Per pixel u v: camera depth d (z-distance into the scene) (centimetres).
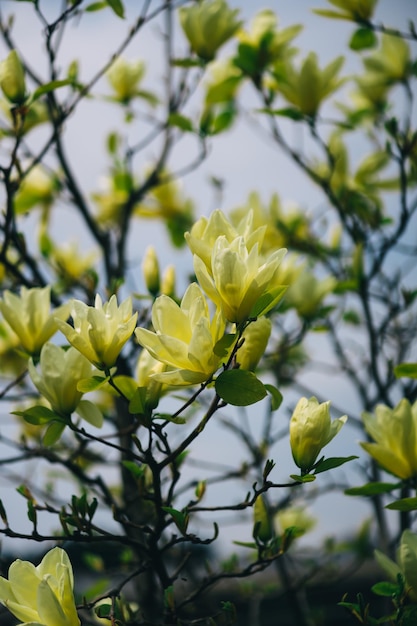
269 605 378
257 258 204
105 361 212
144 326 249
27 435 300
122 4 260
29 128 286
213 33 286
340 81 285
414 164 304
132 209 295
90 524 220
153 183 298
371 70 315
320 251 316
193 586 280
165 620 223
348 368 299
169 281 246
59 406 219
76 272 306
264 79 291
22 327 237
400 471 228
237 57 288
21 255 268
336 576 306
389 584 224
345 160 312
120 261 289
